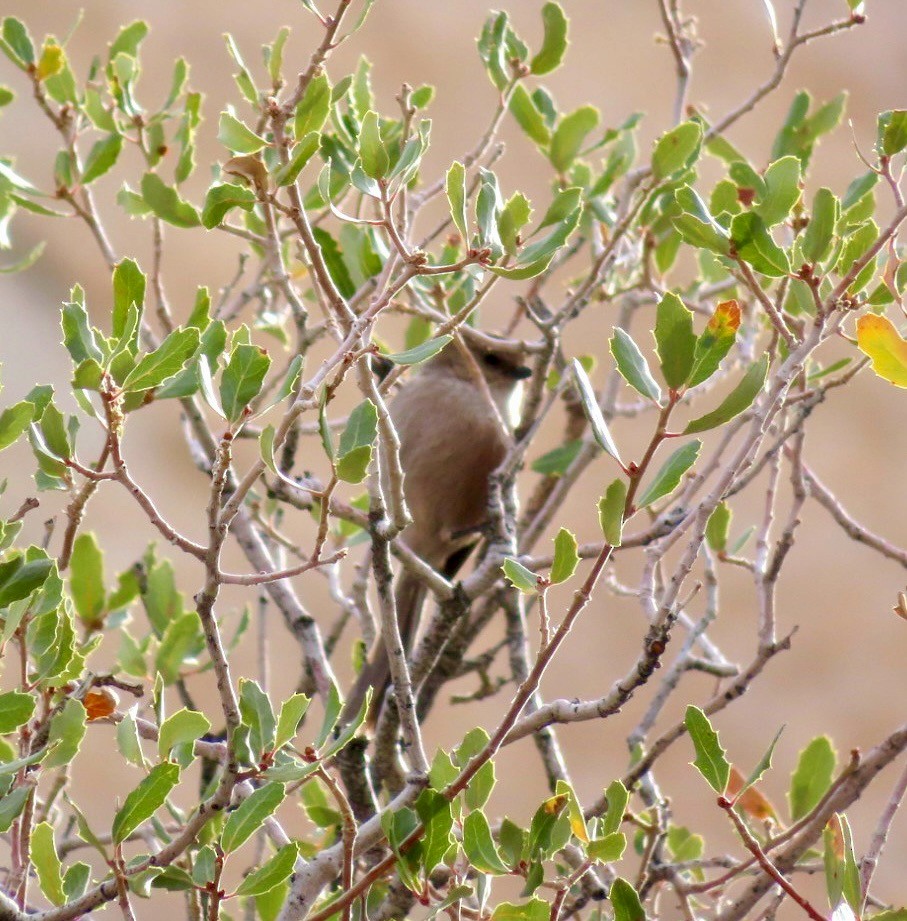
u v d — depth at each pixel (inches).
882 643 757.3
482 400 359.6
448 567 379.2
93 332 174.6
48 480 179.9
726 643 742.5
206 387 170.4
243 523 281.6
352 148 243.9
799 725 720.3
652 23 992.9
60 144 856.3
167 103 277.0
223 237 844.0
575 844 222.1
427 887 169.8
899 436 858.1
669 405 164.1
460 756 188.4
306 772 166.9
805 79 964.0
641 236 308.5
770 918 207.6
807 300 224.7
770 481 261.7
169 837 215.8
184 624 258.1
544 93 318.0
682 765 674.2
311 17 949.2
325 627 685.3
